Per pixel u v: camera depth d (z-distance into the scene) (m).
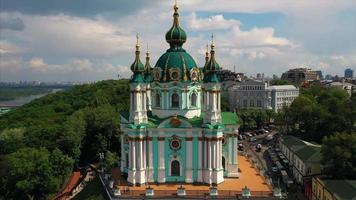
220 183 95.69
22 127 181.75
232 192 87.88
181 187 88.12
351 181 101.12
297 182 129.88
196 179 95.69
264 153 168.12
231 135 99.81
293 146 142.75
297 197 116.94
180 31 100.38
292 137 157.88
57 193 118.25
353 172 111.56
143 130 94.75
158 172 95.75
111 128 154.75
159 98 99.25
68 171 123.00
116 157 134.00
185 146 95.38
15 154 117.81
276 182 130.38
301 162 127.25
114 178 101.19
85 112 162.62
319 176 116.19
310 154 126.62
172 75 97.06
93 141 154.62
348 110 162.50
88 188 109.88
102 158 141.75
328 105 170.88
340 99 195.62
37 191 112.88
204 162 95.25
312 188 111.75
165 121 94.62
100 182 107.75
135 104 95.25
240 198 87.12
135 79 95.00
